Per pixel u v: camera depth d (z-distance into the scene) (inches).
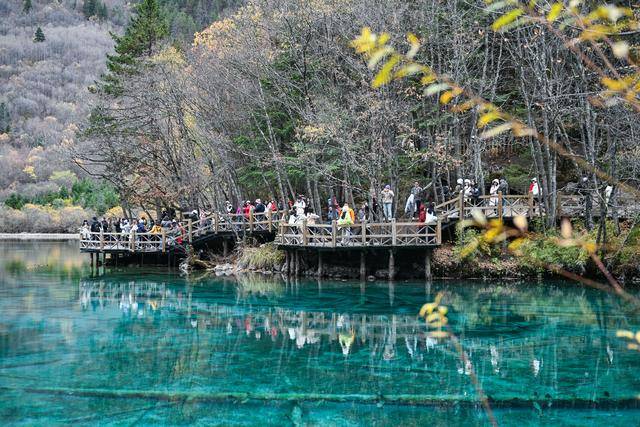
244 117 1160.2
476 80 914.1
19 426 296.0
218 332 519.8
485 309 615.2
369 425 298.2
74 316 596.4
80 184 3075.8
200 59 1168.2
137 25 1460.4
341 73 936.3
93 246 1145.4
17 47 5118.1
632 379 367.2
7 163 3496.6
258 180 1196.5
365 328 533.3
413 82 930.1
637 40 474.6
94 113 1343.5
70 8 6161.4
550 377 373.7
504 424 296.5
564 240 101.5
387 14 883.4
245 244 1061.1
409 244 809.5
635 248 697.0
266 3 1031.6
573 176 1055.0
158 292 768.3
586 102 761.0
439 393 345.7
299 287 792.3
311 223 895.1
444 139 866.8
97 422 303.0
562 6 86.7
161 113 1250.0
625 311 600.4
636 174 759.1
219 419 307.6
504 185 898.7
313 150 888.9
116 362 417.4
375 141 871.7
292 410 320.8
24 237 2556.6
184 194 1243.8
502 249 849.5
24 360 421.7
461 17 922.1
